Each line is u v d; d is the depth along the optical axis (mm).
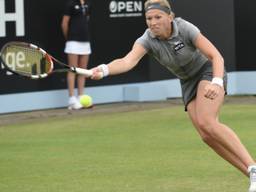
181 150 24312
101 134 27844
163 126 29594
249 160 16703
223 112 33469
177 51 16938
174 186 19266
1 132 28641
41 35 34406
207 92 16188
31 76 16641
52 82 35062
